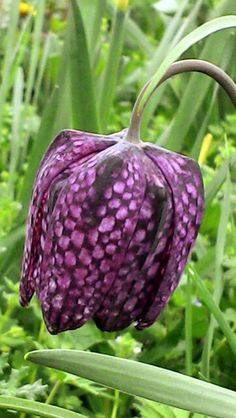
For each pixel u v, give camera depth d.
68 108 0.28
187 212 0.16
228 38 0.31
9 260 0.27
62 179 0.16
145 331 0.27
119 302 0.15
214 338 0.26
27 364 0.24
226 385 0.26
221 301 0.27
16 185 0.32
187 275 0.24
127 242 0.15
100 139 0.16
